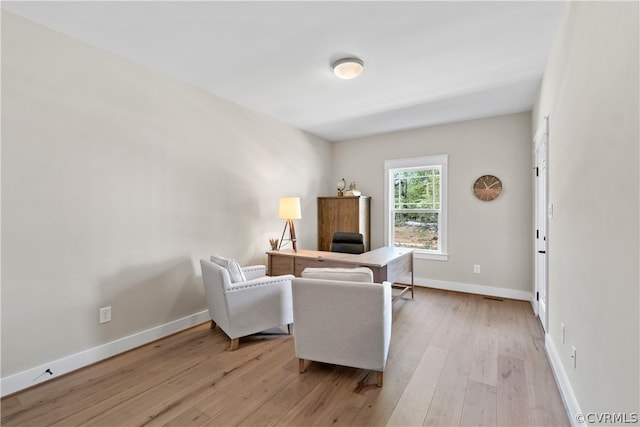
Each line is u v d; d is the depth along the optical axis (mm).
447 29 2162
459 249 4379
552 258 2438
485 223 4195
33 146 2092
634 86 1014
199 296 3223
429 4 1896
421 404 1872
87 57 2363
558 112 2186
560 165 2139
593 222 1443
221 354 2537
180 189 3043
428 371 2246
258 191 3975
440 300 3945
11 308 2010
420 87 3172
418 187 4781
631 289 1056
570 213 1868
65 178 2248
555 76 2277
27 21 2062
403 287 4449
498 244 4113
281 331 3045
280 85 3137
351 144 5348
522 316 3361
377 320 2020
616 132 1169
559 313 2176
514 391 2002
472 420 1732
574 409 1698
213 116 3369
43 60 2137
